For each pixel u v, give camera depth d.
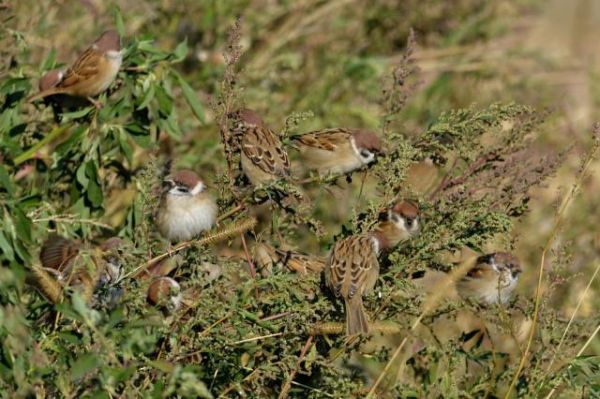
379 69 16.59
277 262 9.94
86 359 7.52
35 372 8.04
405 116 15.62
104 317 8.13
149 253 9.38
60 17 14.95
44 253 9.49
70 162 11.21
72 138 10.82
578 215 13.84
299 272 10.02
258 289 9.23
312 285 9.69
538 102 17.23
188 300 9.05
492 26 18.50
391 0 18.19
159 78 11.24
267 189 9.91
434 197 10.71
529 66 18.62
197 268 8.96
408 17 18.27
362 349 9.82
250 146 10.59
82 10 15.10
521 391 9.46
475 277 11.42
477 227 9.91
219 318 8.69
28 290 9.55
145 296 8.55
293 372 8.80
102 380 7.52
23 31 13.38
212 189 11.11
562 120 15.83
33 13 13.88
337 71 16.38
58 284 8.83
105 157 11.34
